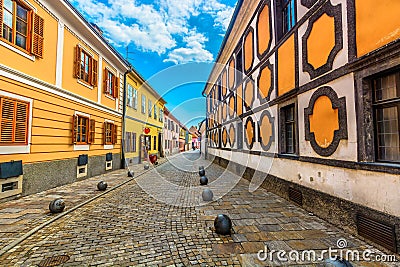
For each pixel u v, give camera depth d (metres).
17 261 3.03
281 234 3.88
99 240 3.70
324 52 4.60
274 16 7.11
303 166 5.40
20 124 6.34
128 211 5.35
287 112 6.64
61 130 8.27
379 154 3.57
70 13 8.42
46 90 7.45
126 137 14.91
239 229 4.13
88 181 9.45
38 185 7.09
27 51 6.64
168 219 4.75
